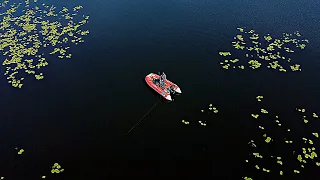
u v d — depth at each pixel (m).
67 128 34.72
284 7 57.09
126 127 34.72
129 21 53.31
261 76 41.06
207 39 48.53
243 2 59.09
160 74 41.75
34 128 34.75
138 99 38.25
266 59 43.88
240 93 38.59
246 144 32.47
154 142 32.94
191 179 29.34
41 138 33.66
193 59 44.50
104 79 41.28
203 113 36.09
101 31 50.69
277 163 30.48
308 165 30.17
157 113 36.31
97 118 35.88
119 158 31.45
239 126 34.41
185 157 31.34
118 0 60.22
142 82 40.69
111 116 36.06
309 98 37.72
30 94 39.09
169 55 45.44
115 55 45.53
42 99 38.38
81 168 30.61
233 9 56.59
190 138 33.25
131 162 31.02
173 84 39.06
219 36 49.00
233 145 32.41
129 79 41.22
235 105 36.97
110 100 38.16
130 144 32.81
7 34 49.81
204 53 45.59
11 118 36.00
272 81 40.25
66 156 31.80
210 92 38.84
